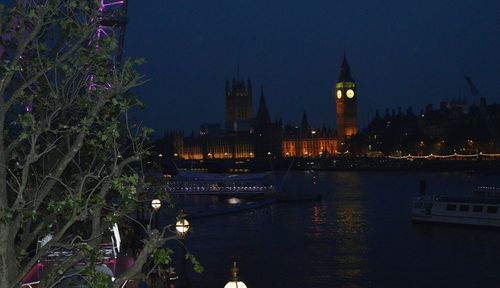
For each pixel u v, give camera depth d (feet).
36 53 45.37
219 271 196.24
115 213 39.75
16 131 47.47
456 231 288.10
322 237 274.57
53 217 42.06
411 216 329.11
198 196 513.86
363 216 359.66
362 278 187.93
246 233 288.10
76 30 42.24
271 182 482.69
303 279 186.19
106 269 52.42
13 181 49.67
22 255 40.24
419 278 189.26
